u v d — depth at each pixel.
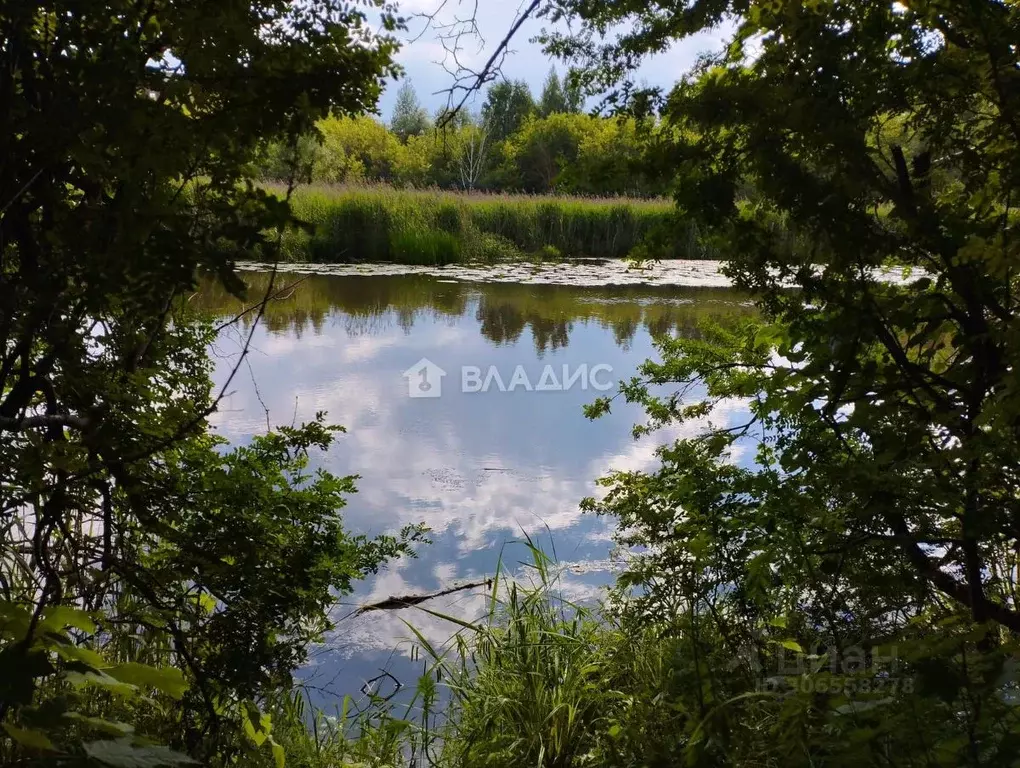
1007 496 1.35
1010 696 1.25
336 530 1.99
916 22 1.27
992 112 1.35
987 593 1.74
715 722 1.68
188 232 1.07
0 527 1.45
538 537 3.91
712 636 2.08
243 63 1.14
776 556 1.52
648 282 13.62
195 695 1.78
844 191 1.22
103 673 0.96
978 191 1.35
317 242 15.35
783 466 1.57
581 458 4.97
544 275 14.42
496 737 2.32
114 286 1.02
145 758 0.92
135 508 1.68
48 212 1.16
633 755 1.97
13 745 1.13
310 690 2.77
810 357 1.48
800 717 1.42
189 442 1.77
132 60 1.00
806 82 1.23
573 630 2.79
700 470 1.87
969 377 1.34
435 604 3.37
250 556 1.75
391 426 5.48
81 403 1.43
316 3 1.16
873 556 1.57
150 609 1.78
